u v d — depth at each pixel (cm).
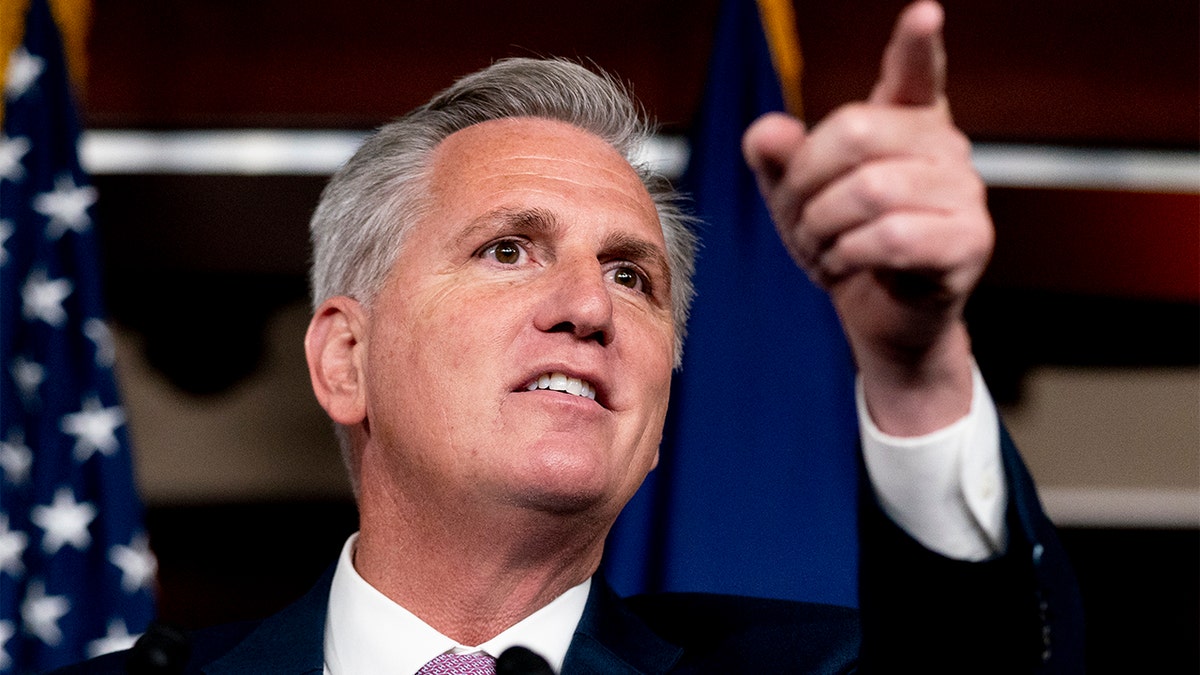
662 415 161
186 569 459
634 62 398
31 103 305
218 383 446
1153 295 427
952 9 412
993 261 427
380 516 164
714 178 301
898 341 120
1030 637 128
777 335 289
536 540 154
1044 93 412
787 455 279
